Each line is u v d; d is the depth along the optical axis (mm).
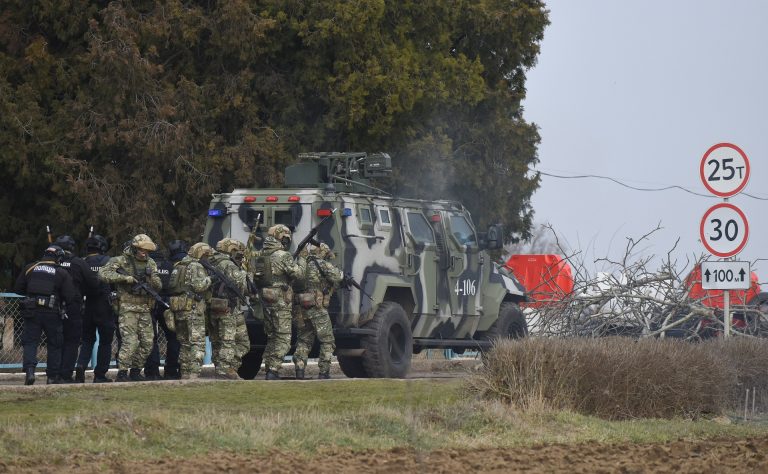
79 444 35562
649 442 43406
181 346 60375
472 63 116062
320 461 35312
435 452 38000
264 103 106500
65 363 58125
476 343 73750
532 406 47469
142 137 93688
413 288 68688
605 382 49969
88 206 92938
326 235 64250
